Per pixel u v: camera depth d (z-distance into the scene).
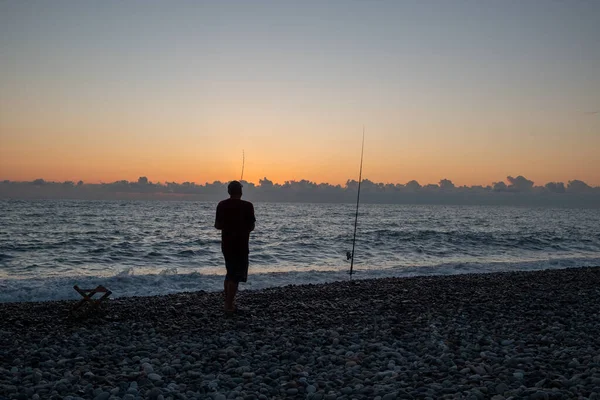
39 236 32.34
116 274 16.98
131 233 36.06
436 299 10.08
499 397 4.30
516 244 31.81
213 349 6.24
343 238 33.19
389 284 12.54
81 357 5.73
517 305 9.55
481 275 15.17
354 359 5.73
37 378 4.91
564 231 48.03
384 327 7.52
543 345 6.53
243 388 4.75
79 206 97.50
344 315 8.41
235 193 8.05
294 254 24.44
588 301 10.10
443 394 4.50
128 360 5.69
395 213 98.56
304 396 4.55
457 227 51.47
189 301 9.70
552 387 4.62
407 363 5.64
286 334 6.97
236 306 8.59
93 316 8.03
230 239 7.96
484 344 6.57
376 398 4.37
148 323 7.65
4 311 8.62
